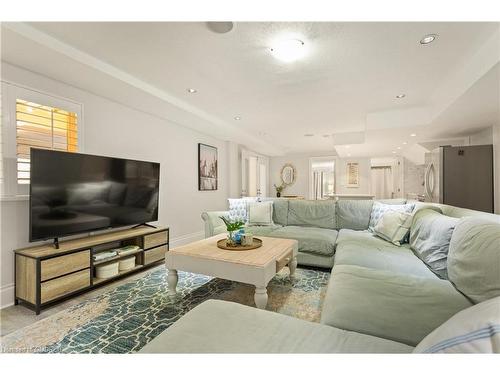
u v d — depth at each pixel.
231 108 3.59
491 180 3.27
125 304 2.12
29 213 2.10
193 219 4.55
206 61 2.25
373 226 3.30
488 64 1.88
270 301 2.19
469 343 0.55
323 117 3.99
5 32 1.68
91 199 2.53
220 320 1.08
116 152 3.08
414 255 2.15
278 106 3.48
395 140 4.69
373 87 2.79
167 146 3.93
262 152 7.52
